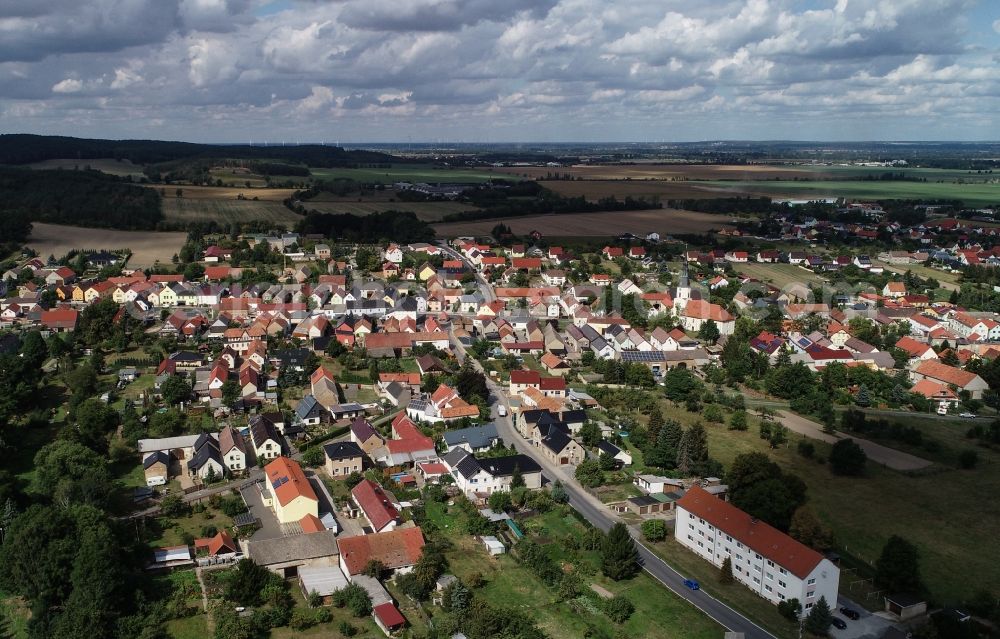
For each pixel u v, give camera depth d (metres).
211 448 161.25
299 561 123.38
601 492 157.00
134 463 162.75
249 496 150.62
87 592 109.62
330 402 196.00
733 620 114.50
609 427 189.50
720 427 193.38
